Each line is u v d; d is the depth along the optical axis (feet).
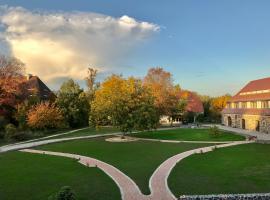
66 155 117.50
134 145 142.00
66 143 153.89
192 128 233.76
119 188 72.33
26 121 191.93
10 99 196.34
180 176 82.48
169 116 278.67
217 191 69.10
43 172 88.79
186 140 159.84
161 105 259.60
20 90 205.87
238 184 74.38
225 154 114.83
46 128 205.26
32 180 79.97
